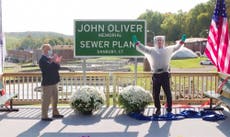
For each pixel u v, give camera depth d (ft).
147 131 26.81
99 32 34.81
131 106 31.89
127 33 34.81
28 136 25.53
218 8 34.40
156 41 31.65
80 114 32.55
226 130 26.99
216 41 34.42
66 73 37.01
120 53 34.94
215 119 29.99
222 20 34.14
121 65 101.50
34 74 37.04
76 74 37.06
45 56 30.09
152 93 33.88
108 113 33.12
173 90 37.65
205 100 36.73
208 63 147.54
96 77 36.42
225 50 33.58
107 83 36.22
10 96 33.22
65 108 35.47
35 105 38.01
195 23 325.42
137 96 31.96
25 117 31.71
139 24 34.73
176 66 141.79
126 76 36.19
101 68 91.61
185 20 342.23
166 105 33.27
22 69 119.65
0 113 33.45
